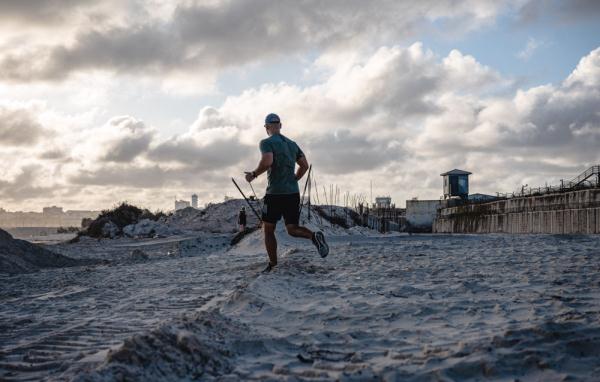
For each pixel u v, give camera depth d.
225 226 51.00
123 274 11.62
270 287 6.36
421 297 5.77
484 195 73.12
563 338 3.69
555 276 7.05
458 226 64.88
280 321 4.78
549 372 3.11
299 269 8.23
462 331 4.15
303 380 3.07
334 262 10.12
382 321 4.65
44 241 57.38
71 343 4.38
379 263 9.66
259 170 7.57
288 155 7.76
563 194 41.16
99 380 2.83
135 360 3.14
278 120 7.82
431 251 12.66
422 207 78.31
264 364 3.43
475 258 10.07
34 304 7.26
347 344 3.92
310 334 4.20
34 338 4.82
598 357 3.35
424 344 3.83
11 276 13.95
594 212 36.44
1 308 7.05
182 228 51.22
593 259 9.02
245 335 4.03
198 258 17.38
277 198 7.81
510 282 6.73
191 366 3.27
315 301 5.75
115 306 6.59
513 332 3.84
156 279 9.88
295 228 7.84
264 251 19.70
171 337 3.51
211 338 3.81
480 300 5.43
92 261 20.25
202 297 6.82
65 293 8.47
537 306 4.97
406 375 3.11
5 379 3.42
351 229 50.25
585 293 5.72
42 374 3.52
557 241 16.83
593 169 40.09
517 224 49.16
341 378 3.08
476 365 3.22
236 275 9.26
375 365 3.36
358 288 6.55
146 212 58.19
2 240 18.56
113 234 45.62
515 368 3.19
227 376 3.17
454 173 73.00
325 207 63.84
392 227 76.81
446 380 3.00
